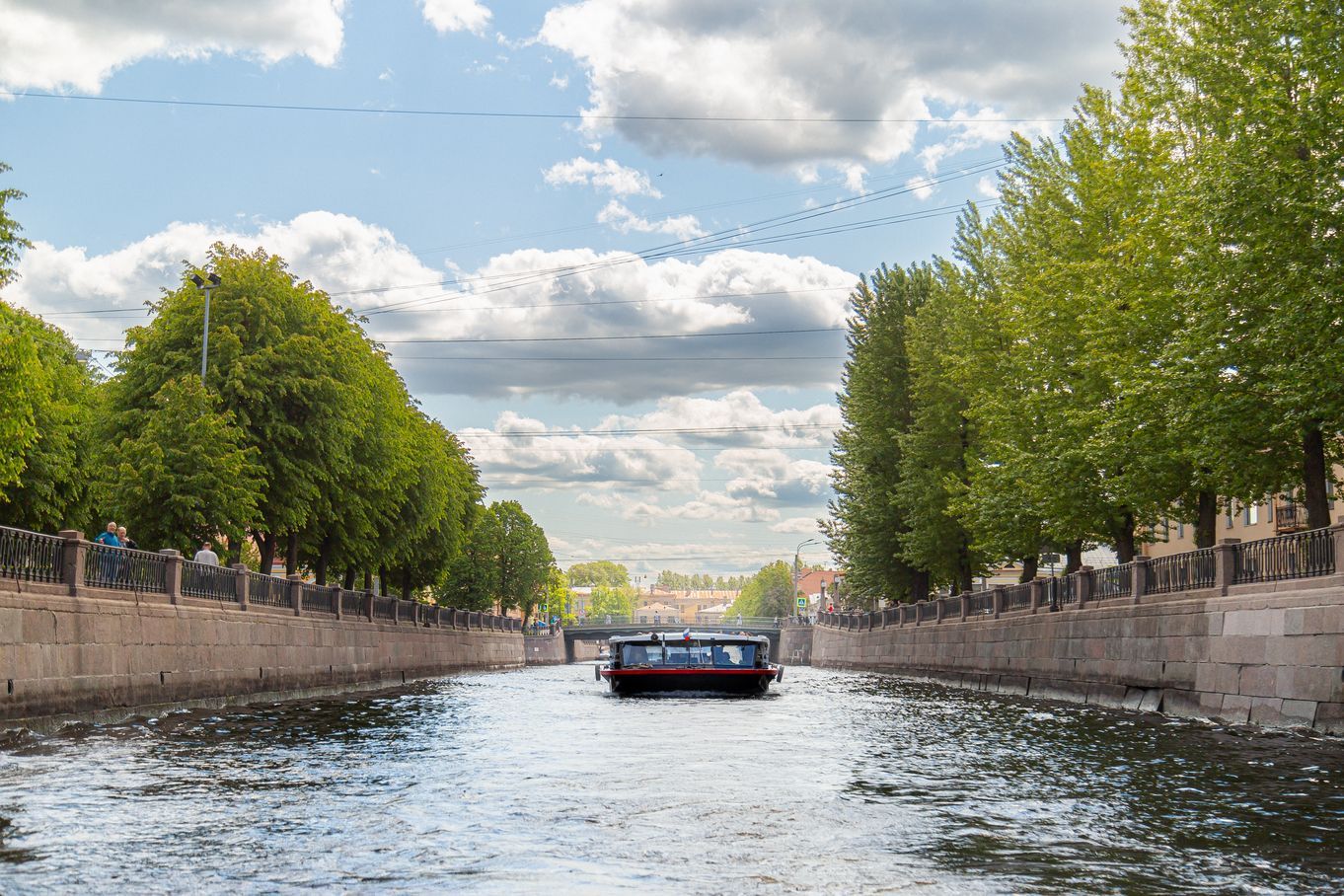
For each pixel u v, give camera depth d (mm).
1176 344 26672
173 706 27078
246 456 37781
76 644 22781
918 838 11156
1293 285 23828
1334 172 23266
